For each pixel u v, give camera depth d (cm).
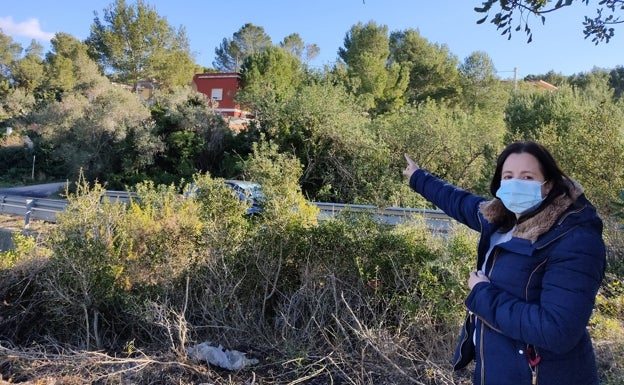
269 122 2072
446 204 259
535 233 184
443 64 4588
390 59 4997
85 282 465
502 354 187
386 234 480
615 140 911
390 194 1423
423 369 383
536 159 196
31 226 1165
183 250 497
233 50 7938
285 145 1875
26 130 4350
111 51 4488
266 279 487
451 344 401
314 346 415
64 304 479
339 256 476
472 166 1781
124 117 2698
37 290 514
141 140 2377
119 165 2638
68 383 368
